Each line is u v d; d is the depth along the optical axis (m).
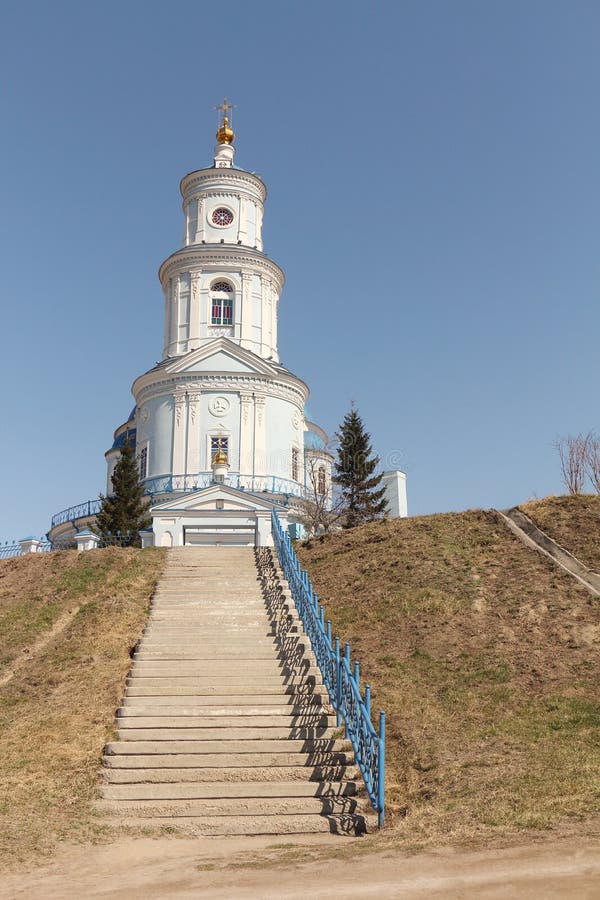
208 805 11.81
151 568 24.33
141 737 13.83
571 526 24.00
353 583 21.97
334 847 9.97
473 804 10.80
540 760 12.16
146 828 11.09
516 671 15.91
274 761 13.07
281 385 46.97
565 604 18.86
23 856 9.73
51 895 8.31
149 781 12.55
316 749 13.48
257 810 11.72
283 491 45.12
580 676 15.49
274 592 21.33
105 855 9.96
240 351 46.09
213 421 45.22
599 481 46.75
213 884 8.52
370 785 11.91
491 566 21.86
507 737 13.24
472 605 19.31
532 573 20.97
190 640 18.08
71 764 13.04
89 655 17.81
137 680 15.98
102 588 22.66
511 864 8.34
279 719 14.37
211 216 50.84
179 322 48.78
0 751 13.59
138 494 42.03
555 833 9.28
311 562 24.73
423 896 7.56
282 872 8.84
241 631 18.62
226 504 35.56
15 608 21.53
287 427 46.88
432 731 13.71
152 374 46.50
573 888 7.47
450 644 17.42
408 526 25.78
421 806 11.34
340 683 14.25
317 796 12.20
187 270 49.12
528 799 10.66
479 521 25.42
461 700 14.86
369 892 7.80
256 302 49.16
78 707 15.12
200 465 44.62
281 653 17.27
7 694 16.31
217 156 53.38
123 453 43.50
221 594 21.28
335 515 45.59
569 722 13.64
